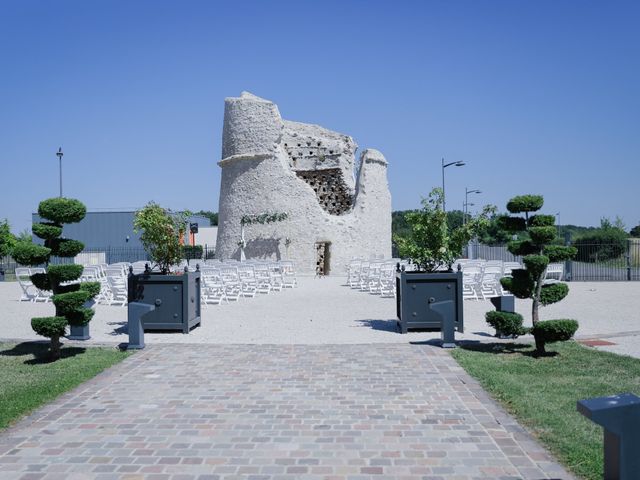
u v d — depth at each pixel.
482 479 4.31
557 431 5.24
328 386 6.96
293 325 11.92
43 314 14.29
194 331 11.24
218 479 4.35
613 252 27.38
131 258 42.19
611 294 18.34
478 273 16.42
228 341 10.09
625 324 11.77
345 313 13.83
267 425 5.56
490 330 11.08
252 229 29.75
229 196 31.09
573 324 8.37
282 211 29.22
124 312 14.51
